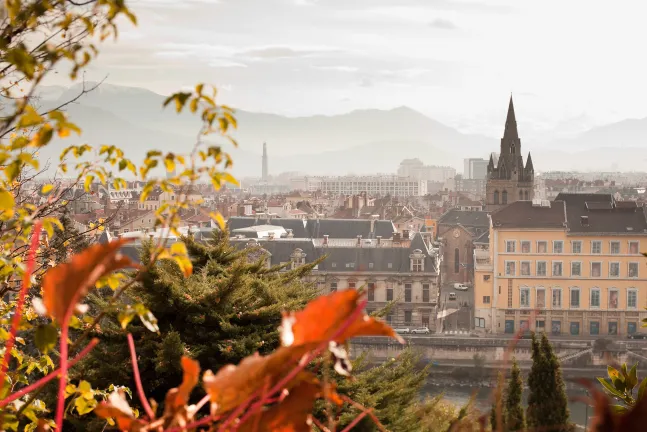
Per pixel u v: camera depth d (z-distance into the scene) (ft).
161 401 54.54
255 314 59.67
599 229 274.16
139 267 5.57
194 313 57.88
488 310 279.08
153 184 12.35
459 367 230.68
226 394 5.53
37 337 9.36
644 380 14.01
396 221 554.46
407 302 285.02
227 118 11.94
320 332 5.23
